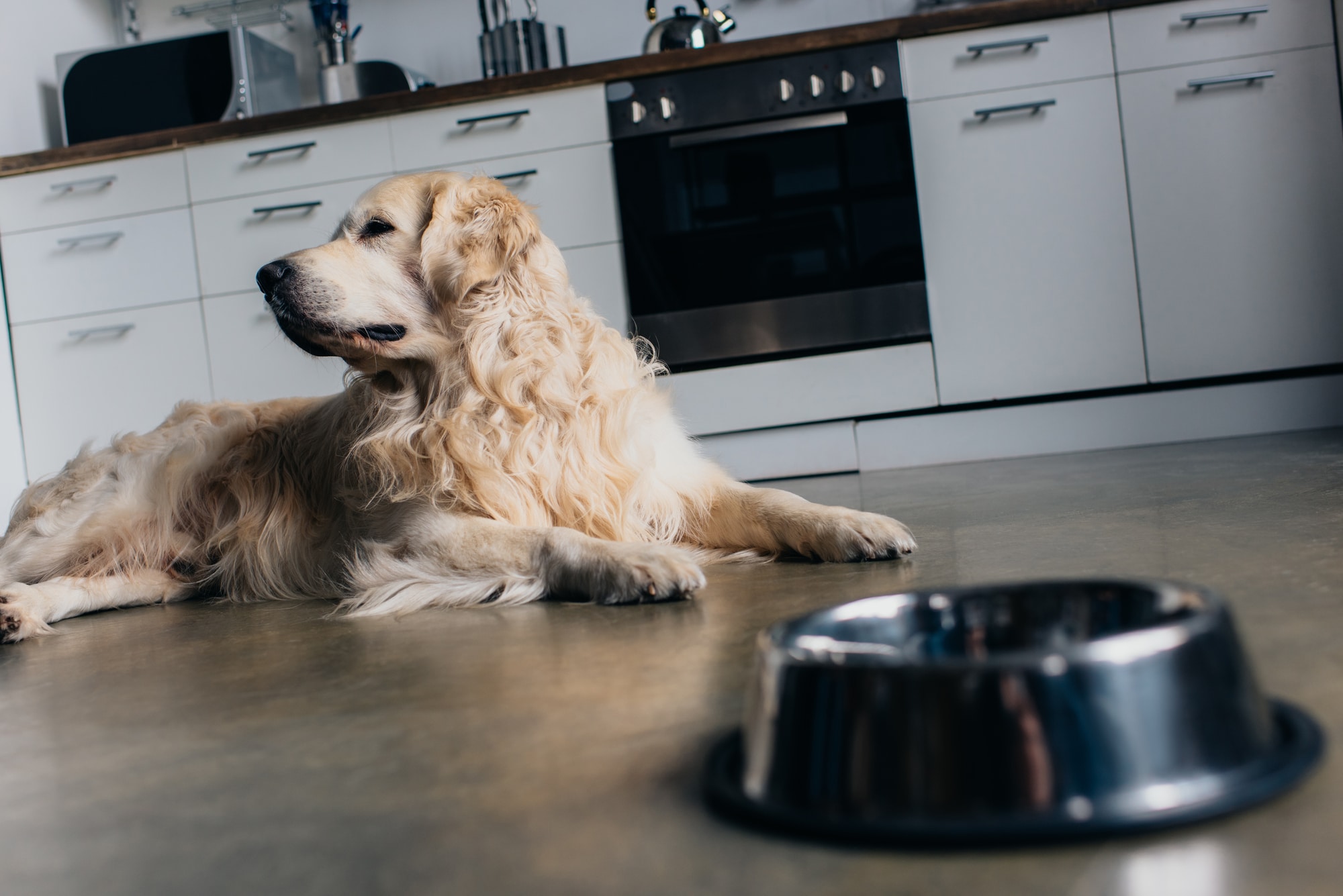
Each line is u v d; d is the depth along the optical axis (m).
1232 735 0.54
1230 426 2.99
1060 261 3.04
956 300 3.07
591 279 3.20
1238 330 3.00
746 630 1.09
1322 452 2.21
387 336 1.62
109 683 1.18
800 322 3.12
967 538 1.57
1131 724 0.52
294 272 1.58
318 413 2.01
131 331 3.42
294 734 0.87
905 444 3.12
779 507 1.61
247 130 3.30
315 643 1.30
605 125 3.15
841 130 3.06
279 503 1.94
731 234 3.13
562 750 0.74
